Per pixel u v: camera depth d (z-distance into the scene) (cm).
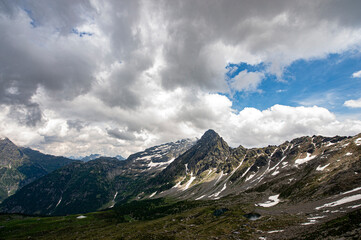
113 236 14625
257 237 8806
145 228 16388
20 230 17025
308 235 6550
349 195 10862
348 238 5022
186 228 14225
